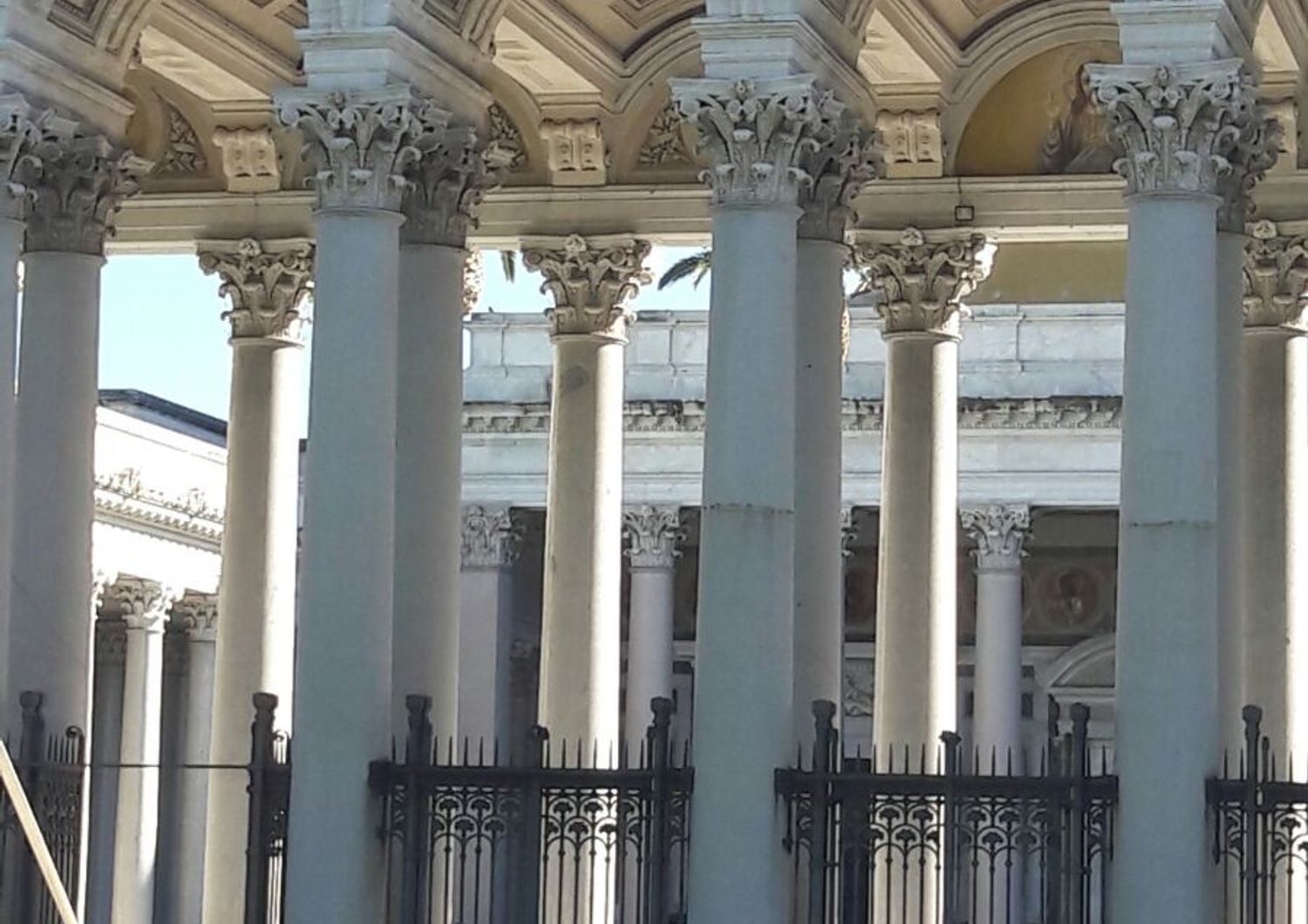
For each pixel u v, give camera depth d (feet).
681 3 134.92
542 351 221.25
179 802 234.17
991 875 100.42
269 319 139.54
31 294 117.60
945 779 100.63
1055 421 207.92
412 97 106.32
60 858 111.65
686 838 103.55
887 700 133.28
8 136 110.22
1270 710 127.24
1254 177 113.09
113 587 217.77
